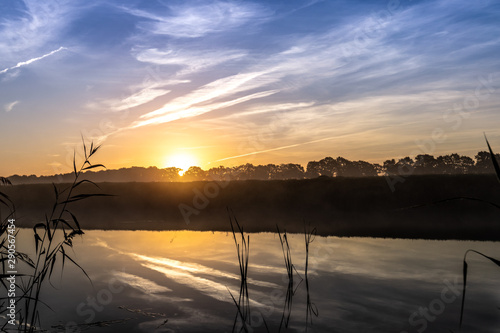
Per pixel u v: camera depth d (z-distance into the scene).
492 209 16.22
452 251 9.92
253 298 6.20
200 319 5.28
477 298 5.91
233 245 10.98
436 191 18.36
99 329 4.91
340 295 6.23
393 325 4.93
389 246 10.72
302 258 9.10
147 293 6.50
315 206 18.89
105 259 9.20
